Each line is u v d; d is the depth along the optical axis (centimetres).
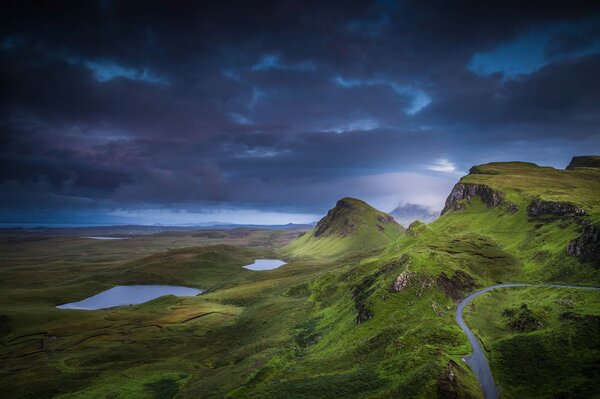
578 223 19650
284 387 11912
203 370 15862
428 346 11156
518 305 13888
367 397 9588
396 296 15800
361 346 13388
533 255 19125
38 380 15150
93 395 13700
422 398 8694
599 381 8425
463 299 15238
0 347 19388
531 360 10031
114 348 18425
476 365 10094
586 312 11706
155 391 13988
